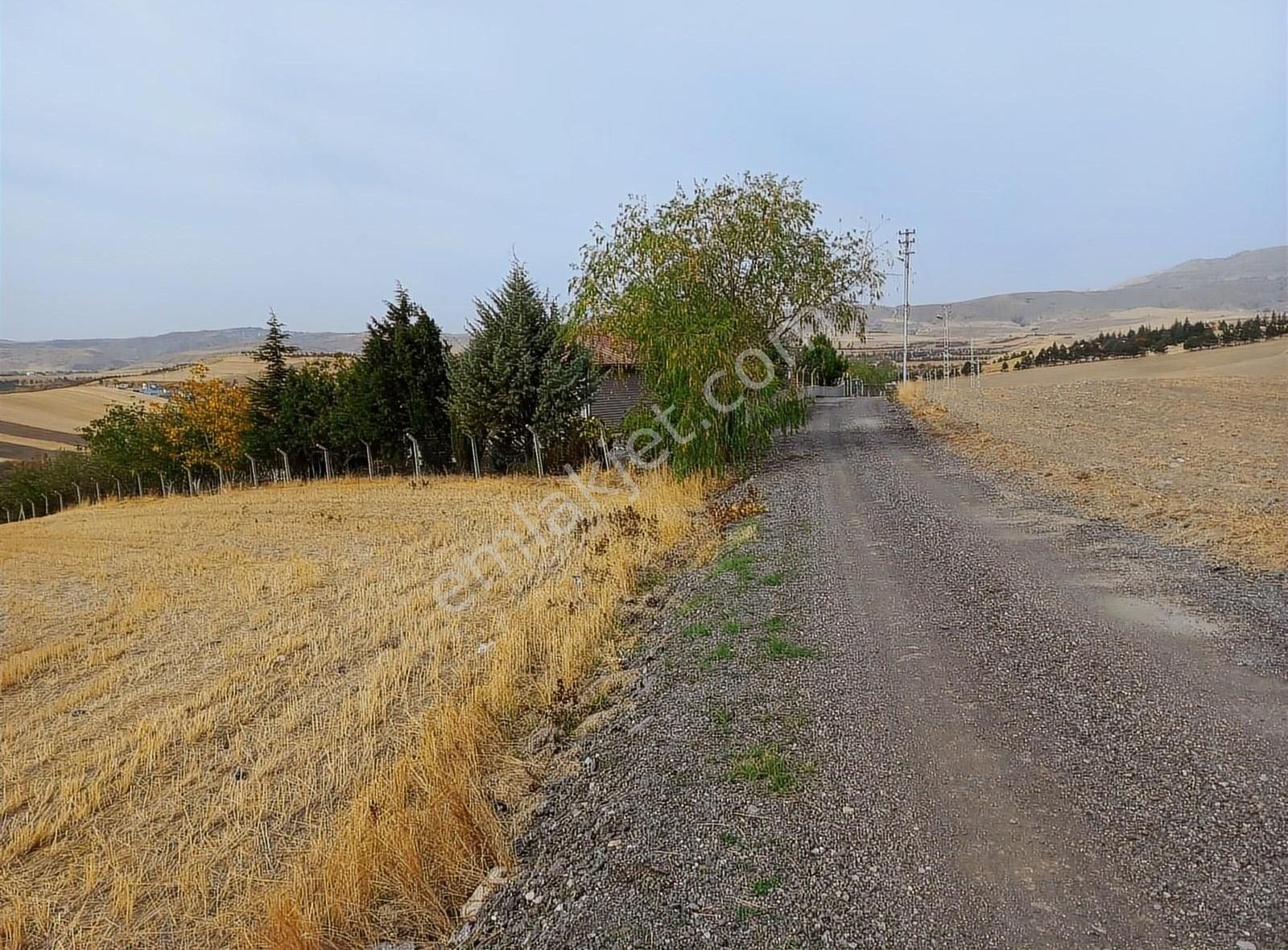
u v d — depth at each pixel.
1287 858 2.66
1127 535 7.05
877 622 5.48
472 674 6.53
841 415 26.72
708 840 3.20
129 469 34.09
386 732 5.91
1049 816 3.05
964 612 5.48
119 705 7.54
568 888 3.14
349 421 26.70
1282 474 9.05
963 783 3.34
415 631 8.22
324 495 23.47
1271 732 3.48
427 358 25.50
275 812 5.04
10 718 7.66
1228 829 2.85
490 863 3.61
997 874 2.74
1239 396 22.59
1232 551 6.07
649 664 5.66
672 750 4.09
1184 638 4.59
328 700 6.85
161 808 5.38
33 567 16.05
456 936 3.14
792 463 14.64
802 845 3.06
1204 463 10.40
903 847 2.95
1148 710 3.78
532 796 4.20
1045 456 12.41
